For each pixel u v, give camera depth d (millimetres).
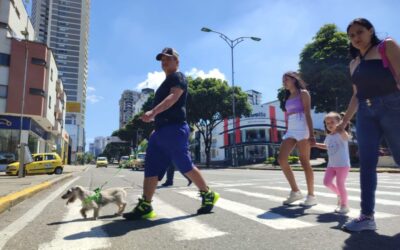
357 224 3703
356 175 14828
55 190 9812
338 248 3133
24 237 3740
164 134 4695
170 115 4738
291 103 5656
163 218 4680
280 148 5664
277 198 6625
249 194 7387
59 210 5668
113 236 3705
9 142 33062
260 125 56438
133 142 93938
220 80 46062
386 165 26219
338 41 35094
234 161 40719
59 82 46625
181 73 4848
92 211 5391
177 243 3404
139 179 15641
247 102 46562
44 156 23438
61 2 108375
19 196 6637
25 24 40688
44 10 106125
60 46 107375
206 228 4016
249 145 56844
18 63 32906
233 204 5832
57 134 52125
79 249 3230
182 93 4750
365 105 3787
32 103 33344
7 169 21891
